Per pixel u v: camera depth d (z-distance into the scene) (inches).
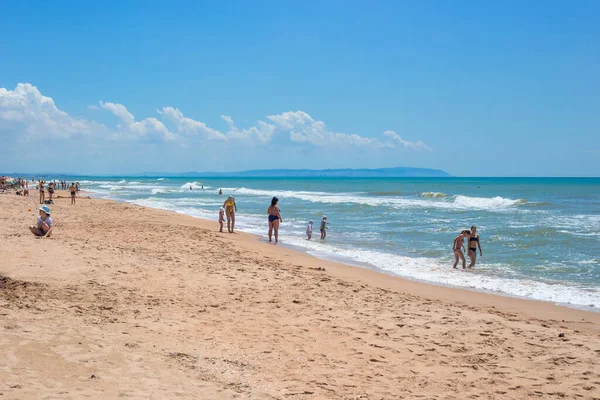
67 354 213.3
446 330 312.8
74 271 400.8
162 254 539.5
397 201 1786.4
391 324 321.7
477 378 234.8
